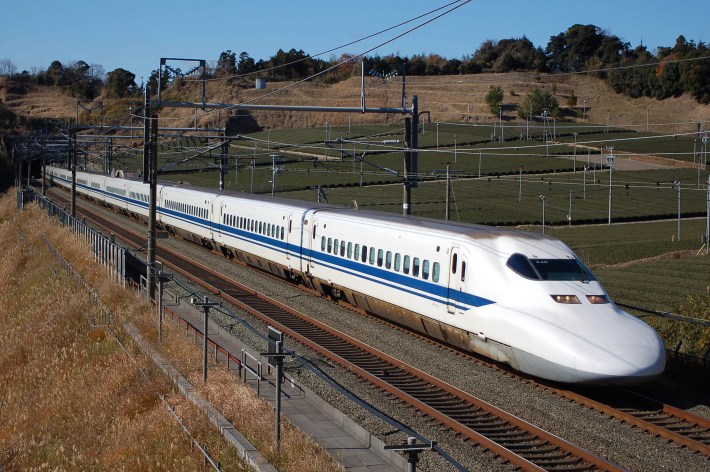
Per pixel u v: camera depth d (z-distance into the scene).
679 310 21.61
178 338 20.58
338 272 26.83
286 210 31.92
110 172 75.81
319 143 96.31
